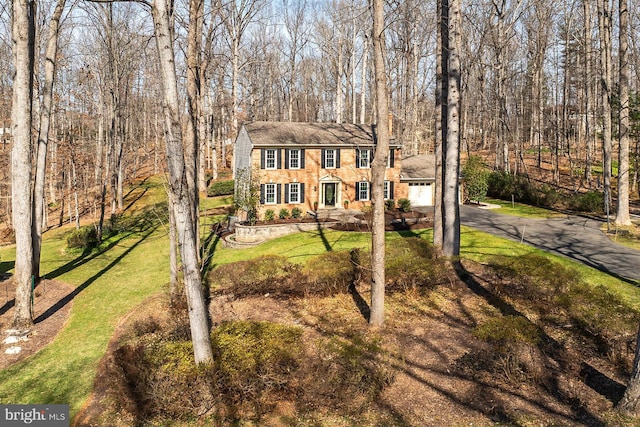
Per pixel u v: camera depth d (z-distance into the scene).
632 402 7.17
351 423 7.27
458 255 14.58
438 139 15.47
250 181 23.33
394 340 10.11
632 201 28.95
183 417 7.55
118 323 12.12
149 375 7.86
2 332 11.82
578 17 35.91
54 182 36.00
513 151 49.91
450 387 8.24
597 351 9.36
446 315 11.46
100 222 23.02
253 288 13.73
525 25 37.66
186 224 7.92
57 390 8.84
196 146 14.84
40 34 21.28
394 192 27.72
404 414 7.47
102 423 7.62
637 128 27.77
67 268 18.14
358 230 21.48
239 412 7.55
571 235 19.47
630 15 26.86
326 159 25.91
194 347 8.12
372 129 28.56
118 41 27.73
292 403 7.81
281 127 26.52
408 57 36.47
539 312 11.34
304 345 9.49
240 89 48.50
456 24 13.58
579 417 7.21
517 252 16.45
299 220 24.09
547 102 48.44
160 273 16.78
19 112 11.73
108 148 32.75
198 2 13.59
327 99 56.81
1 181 33.78
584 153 42.94
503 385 8.25
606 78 22.39
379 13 9.88
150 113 47.09
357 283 13.85
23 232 11.92
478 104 53.62
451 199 14.30
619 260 15.23
